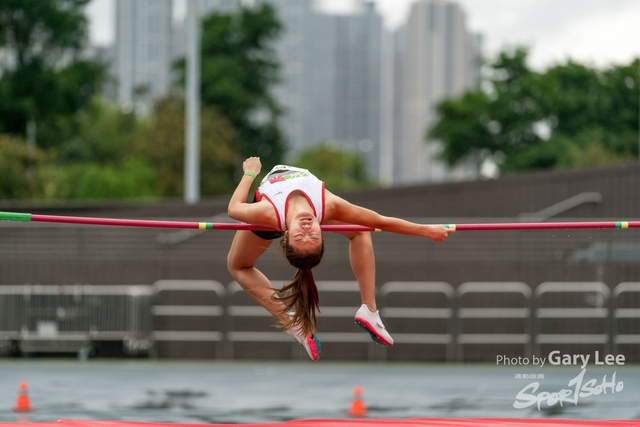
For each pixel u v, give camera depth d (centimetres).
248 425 1347
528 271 3123
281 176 1173
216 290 3134
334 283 3119
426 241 3416
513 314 3059
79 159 8644
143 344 3095
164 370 2792
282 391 2280
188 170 3997
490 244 3425
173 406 2000
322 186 1166
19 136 6838
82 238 3591
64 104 6950
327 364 2992
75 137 7981
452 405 2019
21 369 2783
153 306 3100
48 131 7100
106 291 3028
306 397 2164
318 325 3100
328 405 2022
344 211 1170
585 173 3753
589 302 3042
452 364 3009
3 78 6756
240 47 8394
